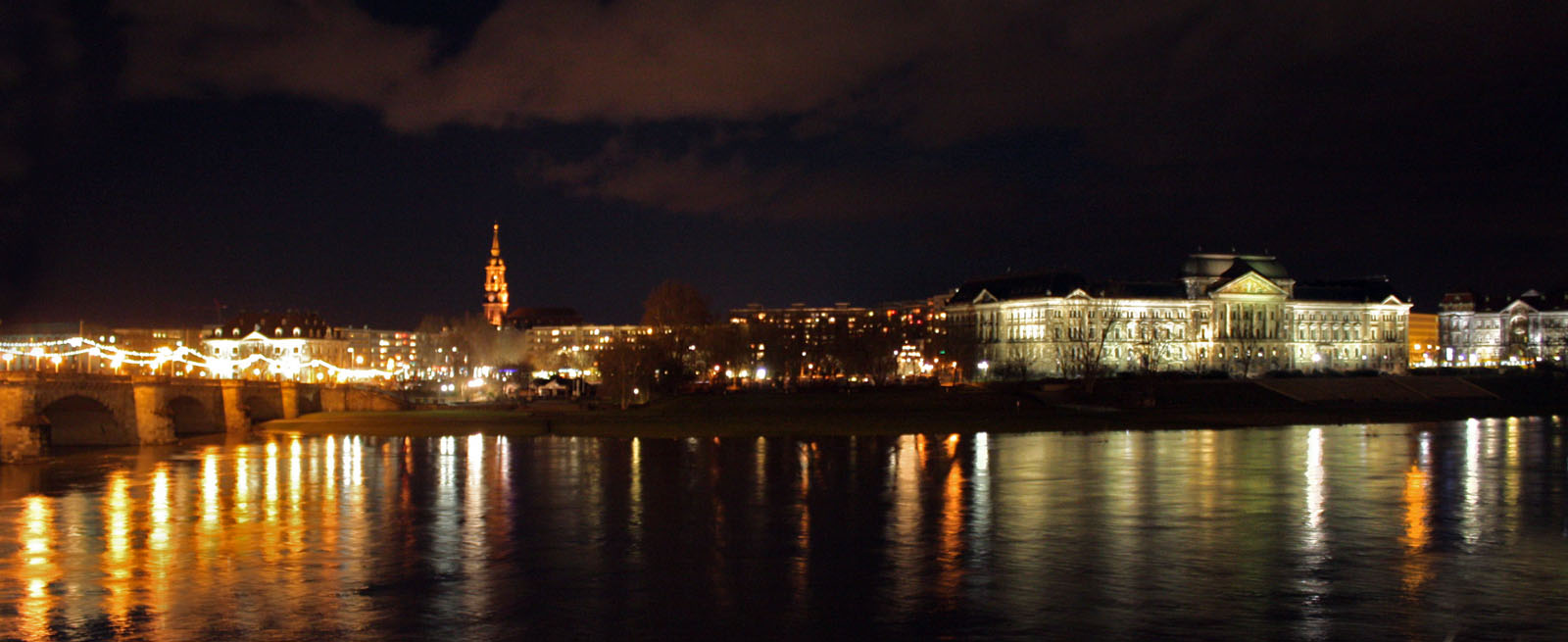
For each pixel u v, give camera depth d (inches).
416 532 3316.9
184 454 5502.0
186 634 2309.3
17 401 5147.6
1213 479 4379.9
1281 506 3720.5
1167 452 5423.2
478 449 5723.4
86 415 6151.6
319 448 5821.9
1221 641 2237.9
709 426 6688.0
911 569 2822.3
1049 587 2637.8
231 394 6870.1
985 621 2373.3
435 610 2477.9
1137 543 3115.2
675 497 3978.8
